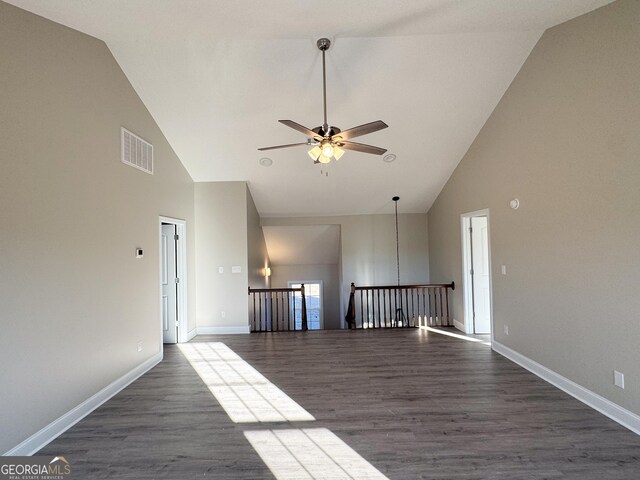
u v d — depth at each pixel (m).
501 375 3.65
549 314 3.42
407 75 3.79
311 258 9.31
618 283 2.61
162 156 4.57
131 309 3.73
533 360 3.71
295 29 2.76
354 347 4.83
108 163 3.37
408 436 2.51
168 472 2.15
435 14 2.62
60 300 2.68
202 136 4.70
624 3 2.49
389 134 4.77
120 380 3.46
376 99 4.11
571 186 3.06
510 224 4.06
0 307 2.18
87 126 3.06
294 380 3.64
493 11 2.63
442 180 6.13
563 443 2.38
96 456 2.32
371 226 7.50
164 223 5.26
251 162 5.34
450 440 2.45
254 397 3.23
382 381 3.56
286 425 2.70
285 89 3.94
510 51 3.53
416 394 3.22
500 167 4.25
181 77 3.77
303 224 7.45
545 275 3.46
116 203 3.49
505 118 4.09
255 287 6.68
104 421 2.80
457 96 4.11
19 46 2.38
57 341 2.64
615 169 2.60
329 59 3.57
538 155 3.50
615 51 2.57
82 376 2.91
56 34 2.71
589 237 2.88
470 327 5.52
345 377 3.69
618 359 2.62
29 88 2.45
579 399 3.03
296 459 2.27
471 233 5.50
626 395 2.56
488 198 4.57
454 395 3.18
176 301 5.24
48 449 2.40
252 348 4.87
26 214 2.39
